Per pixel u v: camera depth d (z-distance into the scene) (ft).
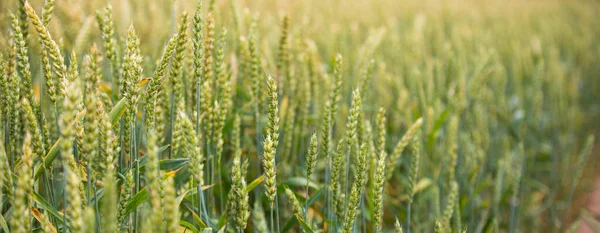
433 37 9.59
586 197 7.41
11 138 3.40
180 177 3.85
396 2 13.87
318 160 4.76
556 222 5.99
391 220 5.47
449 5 14.94
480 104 6.71
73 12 4.55
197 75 3.49
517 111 7.93
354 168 4.09
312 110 5.19
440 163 5.28
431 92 5.50
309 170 3.54
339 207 3.71
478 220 5.70
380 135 3.90
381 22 9.98
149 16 5.50
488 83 8.55
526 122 7.33
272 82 3.35
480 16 14.83
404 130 6.28
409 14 12.55
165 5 6.21
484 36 10.68
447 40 9.07
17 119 3.40
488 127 7.38
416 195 5.49
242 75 4.71
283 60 4.38
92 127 2.97
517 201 6.18
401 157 5.63
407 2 14.24
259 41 5.05
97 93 3.46
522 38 12.19
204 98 3.75
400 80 6.06
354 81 4.82
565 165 7.53
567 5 21.61
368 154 3.81
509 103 8.24
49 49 3.23
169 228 2.85
